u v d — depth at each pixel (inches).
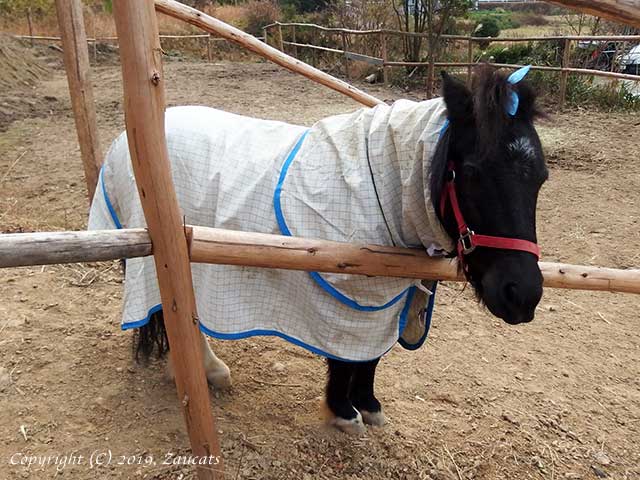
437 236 74.4
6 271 139.0
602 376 120.0
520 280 66.2
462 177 68.5
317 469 90.4
